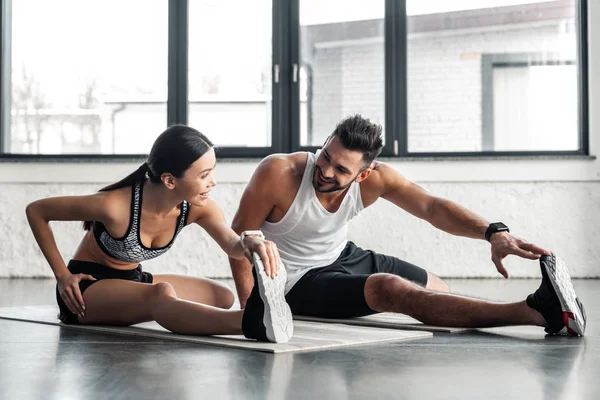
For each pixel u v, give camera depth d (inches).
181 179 88.7
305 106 240.5
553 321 88.8
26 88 246.2
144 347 79.7
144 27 244.4
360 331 93.5
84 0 245.1
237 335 87.0
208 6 242.8
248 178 233.0
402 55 236.5
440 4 236.2
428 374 65.3
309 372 65.9
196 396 56.5
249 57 242.1
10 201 235.5
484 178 226.1
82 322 97.8
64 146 245.1
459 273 226.8
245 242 81.5
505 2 235.0
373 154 100.9
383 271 121.3
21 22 246.4
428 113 236.4
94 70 245.1
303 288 109.2
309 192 106.7
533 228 225.3
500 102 234.8
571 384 61.4
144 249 95.7
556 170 224.2
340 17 239.0
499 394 57.6
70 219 95.9
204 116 243.1
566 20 232.5
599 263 223.5
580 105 230.1
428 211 108.0
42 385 60.5
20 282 208.1
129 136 244.7
